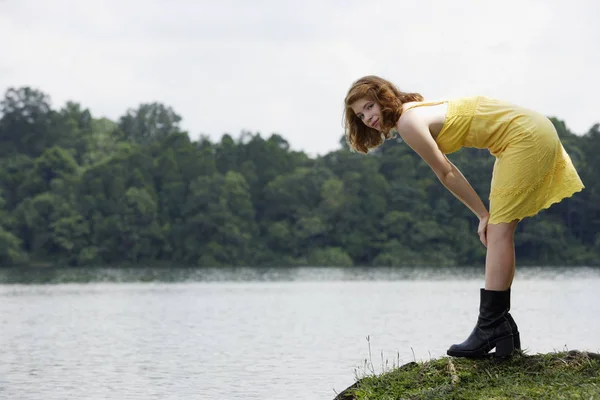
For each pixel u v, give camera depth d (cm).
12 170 11900
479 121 625
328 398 1359
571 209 10275
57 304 4394
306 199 11312
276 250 10888
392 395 666
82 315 3553
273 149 12269
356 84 637
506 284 642
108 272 9431
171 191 11188
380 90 629
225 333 2620
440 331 2509
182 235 10788
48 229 10675
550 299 4128
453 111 628
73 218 10600
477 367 658
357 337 2353
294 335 2489
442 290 5534
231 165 12088
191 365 1788
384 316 3262
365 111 632
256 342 2292
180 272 9394
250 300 4675
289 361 1820
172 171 11450
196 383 1528
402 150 11488
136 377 1612
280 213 11338
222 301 4606
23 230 10738
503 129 621
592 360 646
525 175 614
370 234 10619
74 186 11019
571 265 9719
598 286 5644
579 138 11100
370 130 650
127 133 14738
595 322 2655
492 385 624
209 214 10800
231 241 10762
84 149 13150
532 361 653
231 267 10525
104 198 10850
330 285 6500
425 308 3744
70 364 1825
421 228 10350
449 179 632
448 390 630
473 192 640
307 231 10731
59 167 11694
